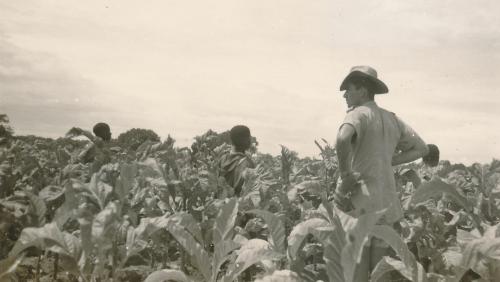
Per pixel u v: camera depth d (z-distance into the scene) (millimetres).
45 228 2520
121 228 2889
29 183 4816
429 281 2631
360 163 3137
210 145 7250
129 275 3758
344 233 2414
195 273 3953
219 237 2844
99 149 5348
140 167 4156
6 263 2406
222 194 4184
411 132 3439
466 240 2732
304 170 6027
